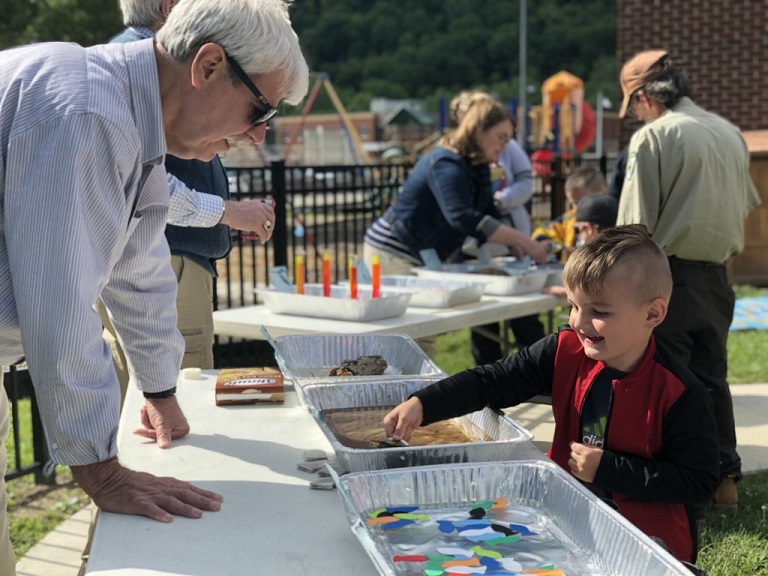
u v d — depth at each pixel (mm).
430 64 80812
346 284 3664
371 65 82062
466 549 1349
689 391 1769
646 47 12070
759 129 11734
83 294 1424
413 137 44500
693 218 3066
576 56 76125
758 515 3357
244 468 1690
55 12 18859
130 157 1486
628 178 3195
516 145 5531
